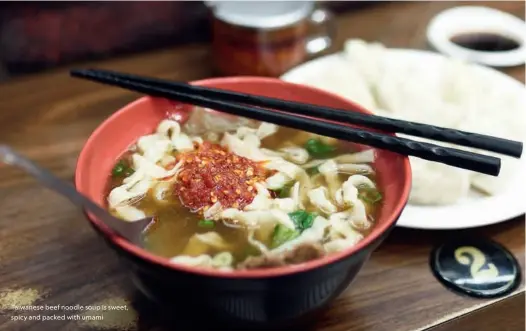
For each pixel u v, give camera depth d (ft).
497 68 2.09
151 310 1.36
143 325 1.34
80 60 2.19
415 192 1.51
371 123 1.32
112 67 2.07
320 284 1.16
